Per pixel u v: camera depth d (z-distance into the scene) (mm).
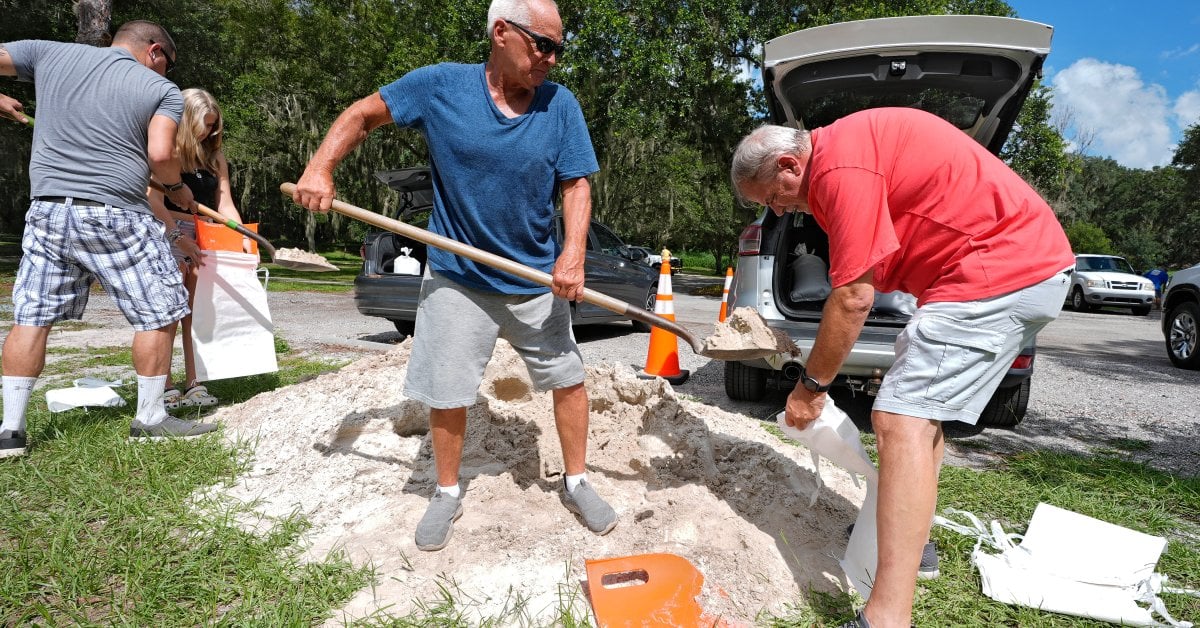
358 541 2354
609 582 2193
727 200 29828
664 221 34500
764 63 3736
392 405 3334
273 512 2586
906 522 1758
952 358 1770
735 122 17359
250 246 4023
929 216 1795
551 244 2459
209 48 19016
